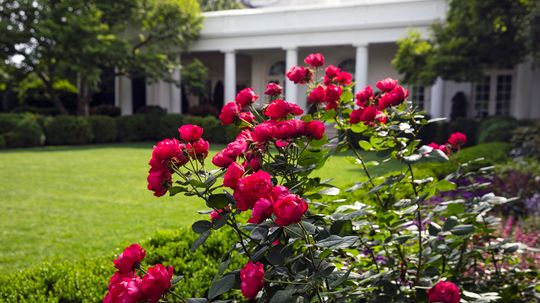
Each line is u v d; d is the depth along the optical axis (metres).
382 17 16.42
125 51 17.36
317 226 1.50
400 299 1.69
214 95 22.38
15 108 22.72
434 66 12.45
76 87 20.27
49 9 16.30
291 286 1.29
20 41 16.14
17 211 5.91
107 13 18.00
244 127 1.76
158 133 18.81
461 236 1.89
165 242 3.19
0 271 3.83
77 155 12.70
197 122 17.78
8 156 12.28
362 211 1.63
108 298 1.16
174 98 20.83
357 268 2.12
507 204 5.20
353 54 19.36
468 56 12.25
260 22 18.42
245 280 1.20
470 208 2.13
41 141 15.66
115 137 18.09
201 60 23.36
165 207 6.15
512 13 10.54
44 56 16.52
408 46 13.51
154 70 18.52
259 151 1.50
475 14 10.88
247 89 1.74
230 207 1.57
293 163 1.71
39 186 7.69
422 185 2.09
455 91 17.11
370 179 2.10
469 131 14.20
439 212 2.20
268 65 21.11
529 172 6.39
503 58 12.21
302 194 1.70
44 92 20.55
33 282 2.48
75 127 16.47
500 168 6.68
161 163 1.39
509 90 16.39
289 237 1.50
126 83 21.39
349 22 16.89
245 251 1.52
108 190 7.38
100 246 4.49
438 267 2.10
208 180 1.37
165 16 18.70
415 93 18.05
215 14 19.19
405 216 2.11
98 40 16.73
